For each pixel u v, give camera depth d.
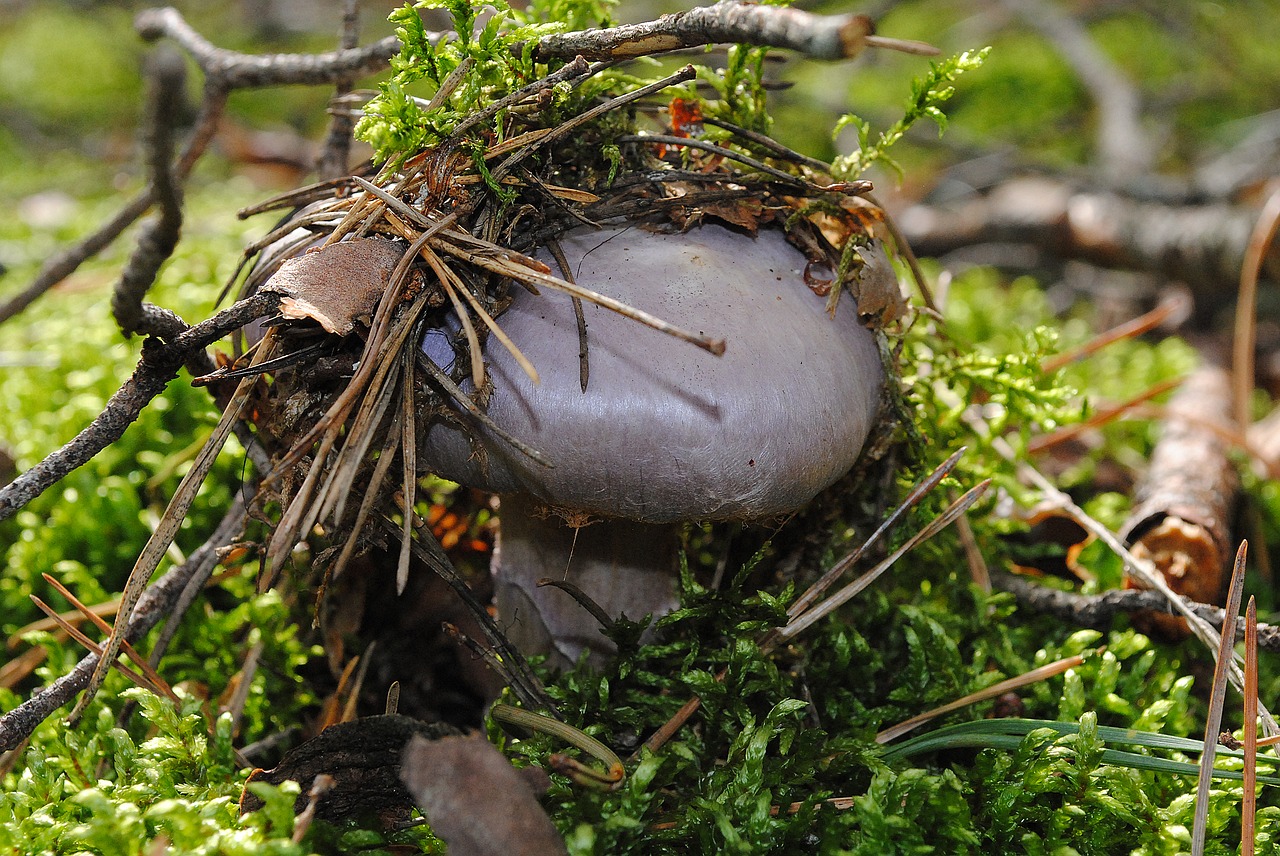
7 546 0.51
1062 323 0.77
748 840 0.42
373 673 0.48
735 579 0.45
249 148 1.02
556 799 0.43
